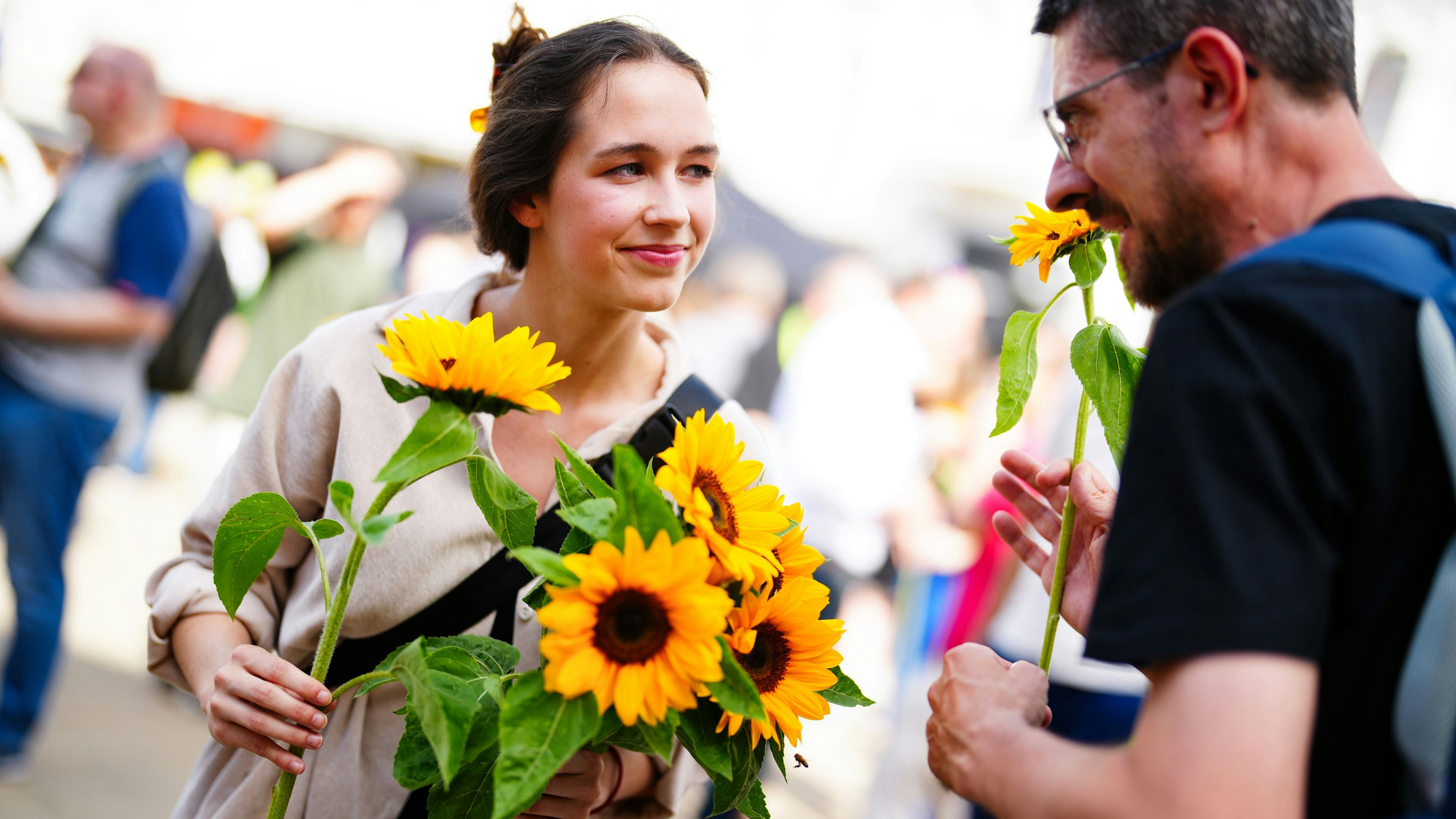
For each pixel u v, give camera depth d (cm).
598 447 193
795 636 154
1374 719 113
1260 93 129
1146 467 116
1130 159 136
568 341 196
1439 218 125
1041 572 184
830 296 621
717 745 146
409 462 138
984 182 1102
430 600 183
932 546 501
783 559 159
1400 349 114
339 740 185
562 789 174
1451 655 107
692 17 1062
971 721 136
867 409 520
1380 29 1137
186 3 990
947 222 1098
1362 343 113
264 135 994
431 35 1012
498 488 153
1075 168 146
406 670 142
